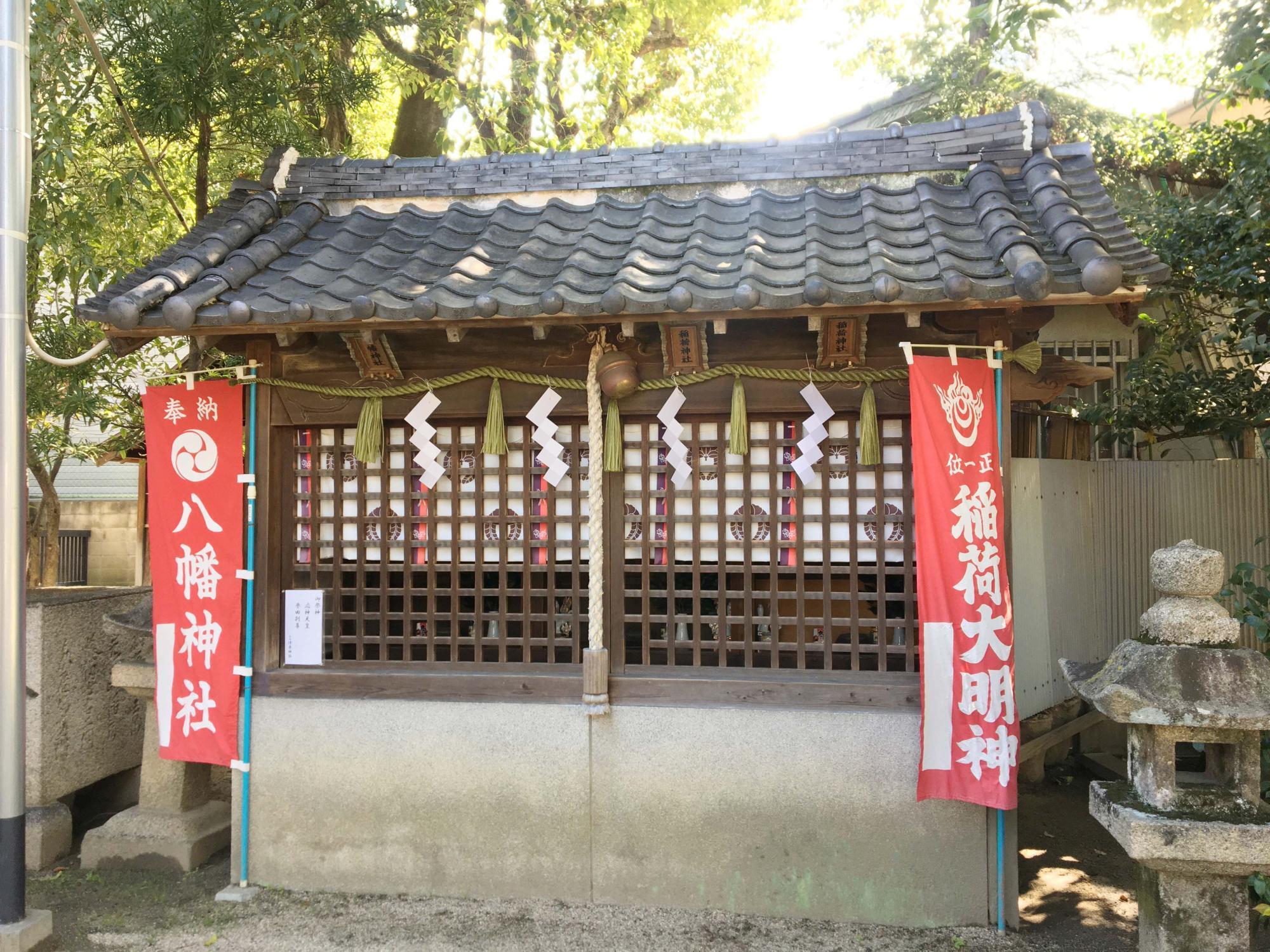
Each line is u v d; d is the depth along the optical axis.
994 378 4.46
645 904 4.72
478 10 9.72
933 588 4.30
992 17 5.61
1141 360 7.29
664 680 4.72
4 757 4.23
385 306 4.22
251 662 5.05
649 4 12.65
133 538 16.53
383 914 4.70
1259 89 4.84
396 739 4.94
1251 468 7.21
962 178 5.02
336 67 8.17
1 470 4.26
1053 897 4.93
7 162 4.33
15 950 4.13
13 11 4.36
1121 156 8.43
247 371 5.12
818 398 4.62
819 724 4.59
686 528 4.90
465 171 5.65
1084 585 7.36
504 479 5.03
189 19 6.75
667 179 5.36
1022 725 6.38
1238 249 6.17
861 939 4.39
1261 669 3.64
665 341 4.59
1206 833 3.55
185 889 5.12
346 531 5.22
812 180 5.23
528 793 4.83
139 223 7.96
